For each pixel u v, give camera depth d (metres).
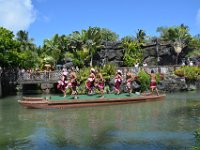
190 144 12.21
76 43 51.34
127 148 11.87
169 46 52.19
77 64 47.06
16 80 36.22
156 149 11.69
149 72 36.72
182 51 52.66
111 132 14.45
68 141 13.03
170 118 17.72
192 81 37.16
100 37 51.75
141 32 53.66
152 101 25.69
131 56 50.88
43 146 12.37
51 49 53.50
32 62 44.75
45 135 14.14
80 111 20.89
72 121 17.34
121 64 51.44
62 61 51.00
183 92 34.53
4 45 35.12
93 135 13.96
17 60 36.56
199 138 9.12
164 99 27.09
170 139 13.02
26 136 14.03
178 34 53.38
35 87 42.06
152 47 52.31
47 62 49.78
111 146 12.17
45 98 22.81
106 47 51.88
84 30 51.78
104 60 51.28
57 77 36.16
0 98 31.22
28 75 36.31
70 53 50.69
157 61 51.81
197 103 24.11
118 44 52.41
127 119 17.64
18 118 18.61
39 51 55.97
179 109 21.08
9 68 36.91
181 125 15.71
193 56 52.12
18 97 32.12
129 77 26.67
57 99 22.97
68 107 22.47
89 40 50.62
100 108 22.11
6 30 36.16
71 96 24.14
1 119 18.36
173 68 37.94
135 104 24.00
